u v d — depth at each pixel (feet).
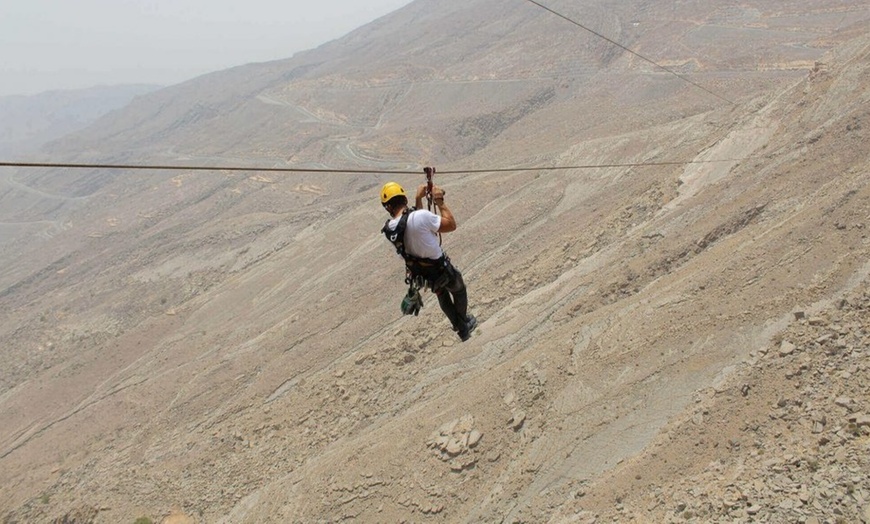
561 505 88.48
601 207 213.66
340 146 645.51
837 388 75.05
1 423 294.25
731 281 105.81
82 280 560.61
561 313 142.31
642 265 140.15
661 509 73.20
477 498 99.91
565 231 211.20
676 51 534.78
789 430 74.38
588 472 91.30
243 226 467.11
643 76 513.04
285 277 313.53
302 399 164.25
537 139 422.82
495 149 436.35
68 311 464.24
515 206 252.01
